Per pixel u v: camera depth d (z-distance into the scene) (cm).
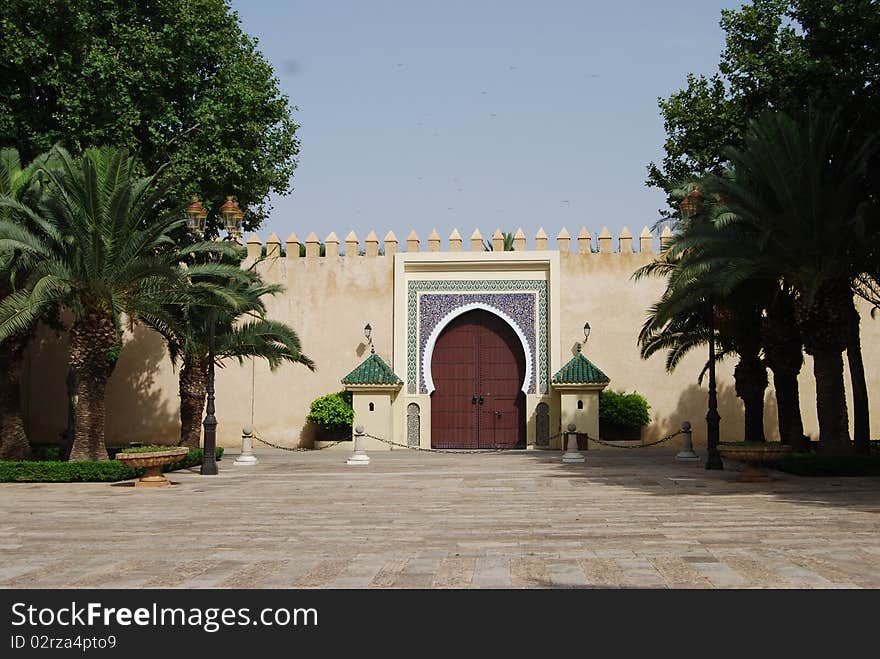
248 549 798
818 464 1487
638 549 769
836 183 1461
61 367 2527
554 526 923
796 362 1703
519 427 2472
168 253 1678
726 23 1798
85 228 1496
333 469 1759
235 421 2505
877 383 2355
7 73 2002
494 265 2494
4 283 1675
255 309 1833
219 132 2116
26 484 1488
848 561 705
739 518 972
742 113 1786
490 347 2509
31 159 2089
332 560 734
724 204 1483
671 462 1867
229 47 2239
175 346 1925
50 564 732
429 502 1167
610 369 2434
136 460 1409
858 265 1531
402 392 2472
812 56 1602
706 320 1784
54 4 1928
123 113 1977
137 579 666
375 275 2527
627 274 2461
